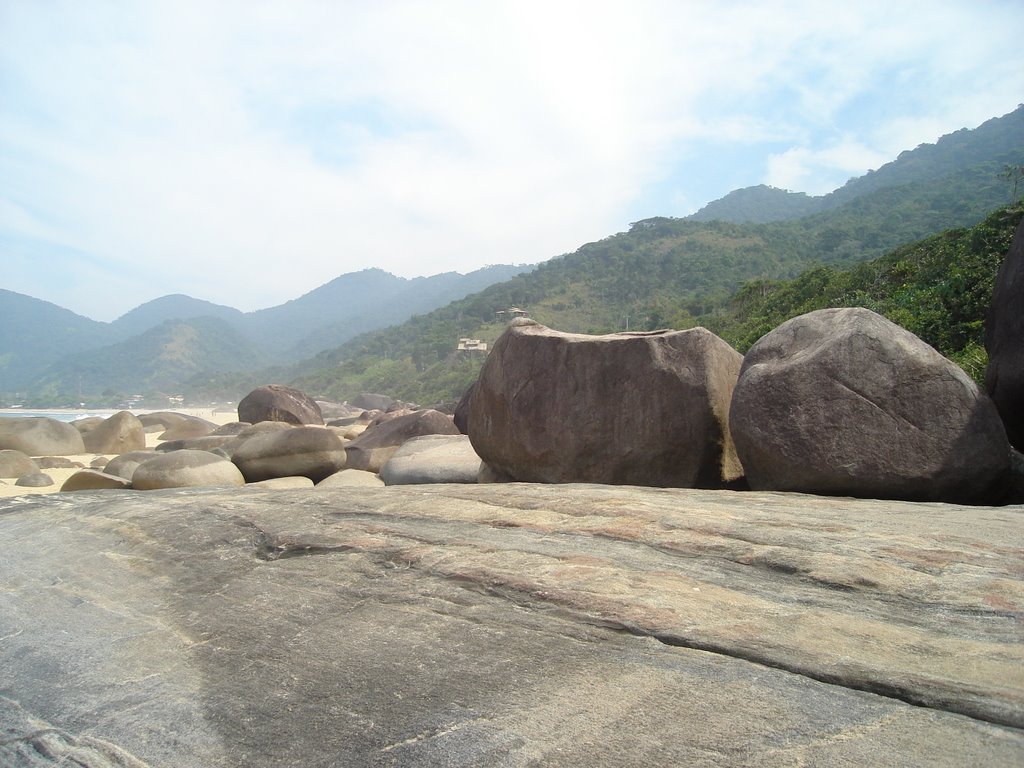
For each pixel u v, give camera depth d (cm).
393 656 284
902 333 495
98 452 1692
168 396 16688
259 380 17100
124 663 306
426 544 390
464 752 220
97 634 337
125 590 387
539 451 639
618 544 362
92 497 592
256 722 252
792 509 398
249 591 365
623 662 259
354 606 333
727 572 321
